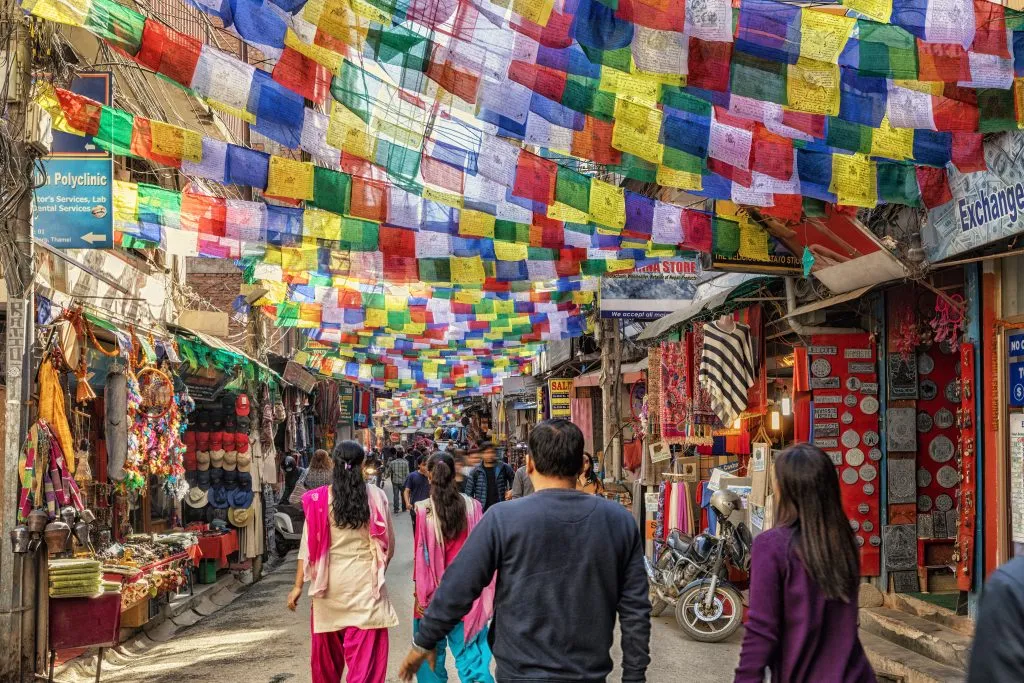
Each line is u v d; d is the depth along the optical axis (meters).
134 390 9.14
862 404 9.73
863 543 9.52
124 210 8.43
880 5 4.54
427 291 13.69
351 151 5.96
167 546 10.46
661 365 13.91
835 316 10.30
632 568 3.48
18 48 5.94
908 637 8.00
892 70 4.84
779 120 5.33
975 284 7.70
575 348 20.38
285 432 21.38
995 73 4.84
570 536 3.38
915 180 6.46
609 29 4.68
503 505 3.47
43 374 6.45
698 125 5.71
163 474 10.49
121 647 9.06
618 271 10.76
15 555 5.92
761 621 3.13
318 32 5.12
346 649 5.97
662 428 13.77
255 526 15.07
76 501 6.48
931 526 9.52
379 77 5.88
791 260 9.05
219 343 13.86
